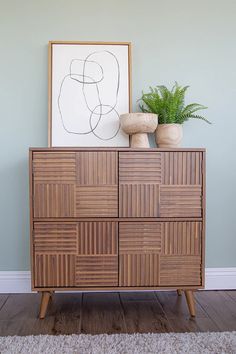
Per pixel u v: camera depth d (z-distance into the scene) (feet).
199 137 6.58
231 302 6.03
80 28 6.39
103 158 5.32
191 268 5.44
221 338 4.66
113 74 6.38
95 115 6.33
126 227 5.36
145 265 5.40
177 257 5.42
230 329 4.99
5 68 6.32
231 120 6.61
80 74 6.34
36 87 6.36
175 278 5.42
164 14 6.48
